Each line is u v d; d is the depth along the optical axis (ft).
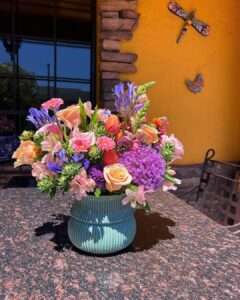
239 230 4.04
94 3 6.86
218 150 7.64
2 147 6.88
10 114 7.03
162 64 6.99
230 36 7.36
